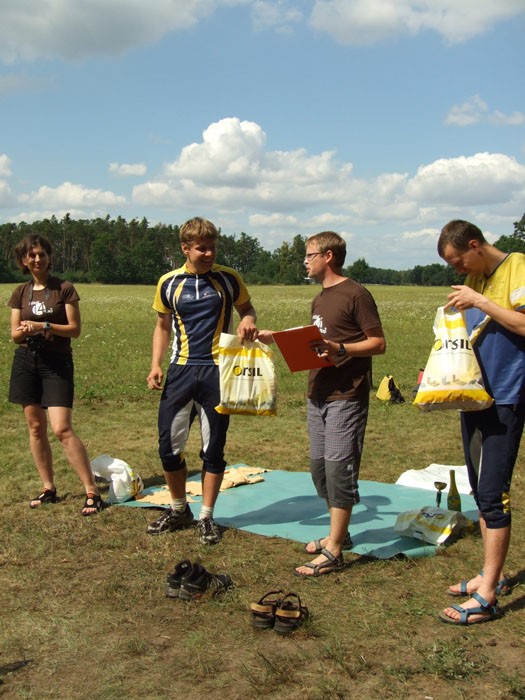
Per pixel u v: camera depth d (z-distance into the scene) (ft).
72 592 11.59
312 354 12.39
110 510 16.11
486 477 10.59
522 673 8.91
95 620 10.53
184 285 14.37
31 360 16.06
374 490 18.11
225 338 13.85
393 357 51.52
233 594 11.43
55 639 9.93
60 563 12.89
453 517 13.97
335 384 12.81
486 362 10.64
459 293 10.28
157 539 14.19
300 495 17.58
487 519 10.58
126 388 35.42
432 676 8.84
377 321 12.66
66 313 16.17
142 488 17.70
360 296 12.71
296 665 9.11
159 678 8.86
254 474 19.74
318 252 13.20
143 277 378.12
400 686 8.62
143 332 73.31
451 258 10.84
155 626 10.33
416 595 11.41
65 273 385.70
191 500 17.06
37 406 16.40
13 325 16.48
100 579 12.14
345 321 12.84
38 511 16.06
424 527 14.02
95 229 429.79
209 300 14.30
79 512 15.96
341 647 9.56
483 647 9.64
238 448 23.30
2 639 9.95
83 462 16.15
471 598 10.68
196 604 11.09
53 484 16.97
